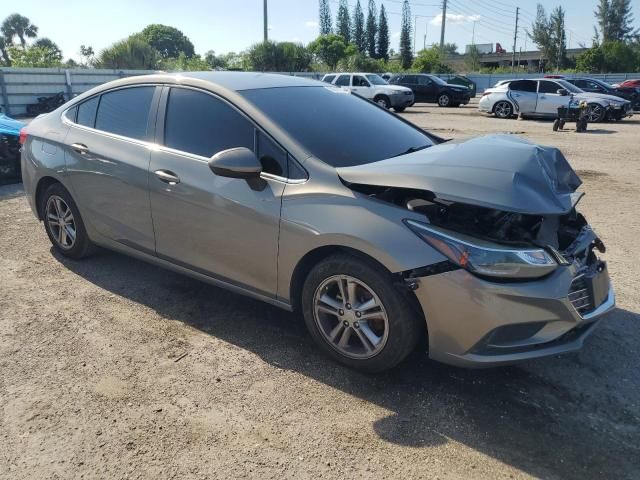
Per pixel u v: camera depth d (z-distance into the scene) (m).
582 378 3.13
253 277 3.35
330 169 3.05
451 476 2.38
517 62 89.56
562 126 15.77
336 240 2.89
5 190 7.27
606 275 3.13
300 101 3.71
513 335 2.71
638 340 3.56
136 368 3.13
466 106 27.61
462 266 2.63
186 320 3.71
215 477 2.35
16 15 82.25
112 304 3.92
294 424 2.69
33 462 2.41
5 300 3.95
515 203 2.64
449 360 2.80
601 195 7.61
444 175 2.80
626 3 74.50
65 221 4.59
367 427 2.68
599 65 54.72
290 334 3.54
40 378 3.02
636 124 17.95
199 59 34.88
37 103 19.66
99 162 4.02
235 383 3.01
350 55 48.09
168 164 3.62
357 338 3.10
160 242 3.79
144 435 2.59
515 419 2.76
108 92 4.20
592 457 2.50
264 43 35.56
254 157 3.08
